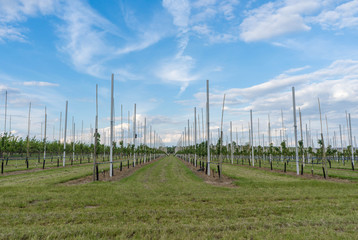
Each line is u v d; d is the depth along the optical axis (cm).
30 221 969
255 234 818
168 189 1725
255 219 1003
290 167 4216
